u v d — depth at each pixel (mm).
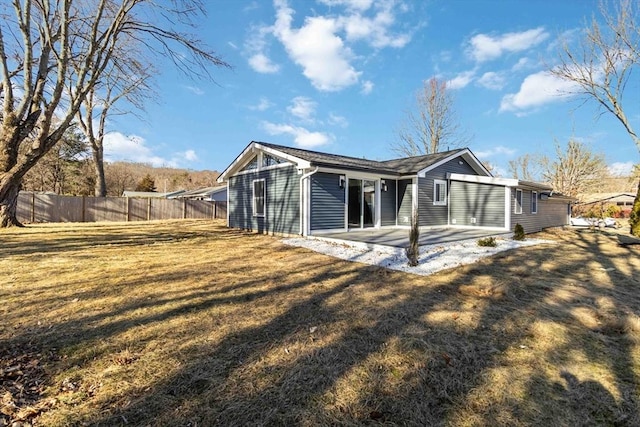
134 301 4441
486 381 2588
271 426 2059
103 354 2955
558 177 30609
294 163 11594
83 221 21047
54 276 5801
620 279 5969
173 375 2617
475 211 14078
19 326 3553
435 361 2879
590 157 29391
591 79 14828
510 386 2527
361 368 2746
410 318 3891
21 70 12961
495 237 11242
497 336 3412
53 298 4535
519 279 5840
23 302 4355
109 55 11812
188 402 2281
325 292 4973
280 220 12383
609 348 3201
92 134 23234
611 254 8695
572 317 4000
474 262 7320
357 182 13469
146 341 3225
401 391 2445
